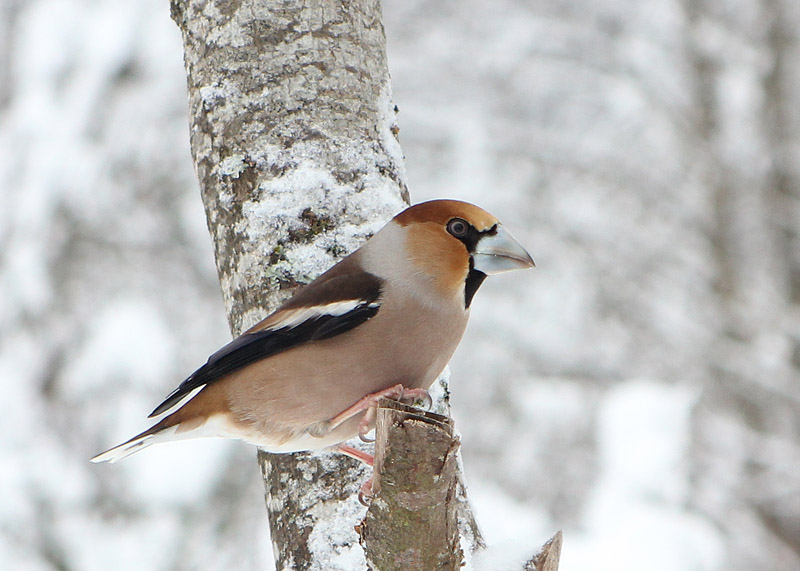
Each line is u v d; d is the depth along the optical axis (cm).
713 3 2069
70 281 1337
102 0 1423
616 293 1867
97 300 1338
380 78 590
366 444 544
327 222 552
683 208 1978
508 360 1727
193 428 566
